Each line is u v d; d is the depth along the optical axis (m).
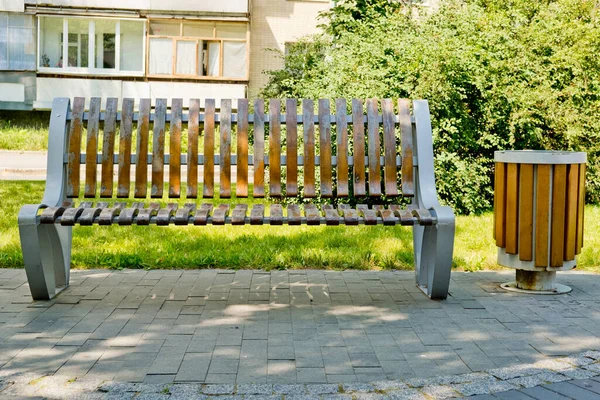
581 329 4.79
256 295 5.70
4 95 28.50
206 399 3.51
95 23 28.83
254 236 8.48
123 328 4.73
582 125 12.19
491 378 3.82
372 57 11.67
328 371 3.94
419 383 3.74
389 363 4.08
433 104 10.98
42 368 3.93
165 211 5.22
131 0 28.72
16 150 23.47
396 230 9.15
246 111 5.86
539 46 13.11
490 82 11.62
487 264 6.98
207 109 5.83
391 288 5.99
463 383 3.75
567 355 4.24
